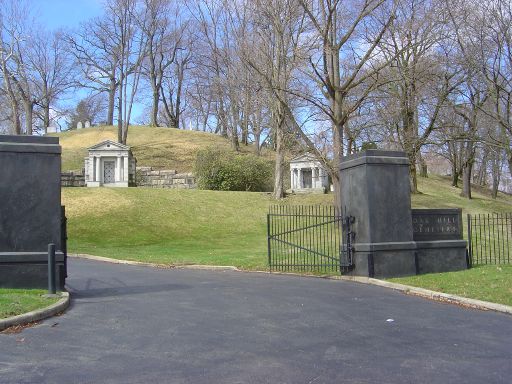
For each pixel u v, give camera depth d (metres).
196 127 83.38
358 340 6.97
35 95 60.38
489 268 13.34
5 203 10.23
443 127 31.50
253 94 32.00
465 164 44.72
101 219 27.09
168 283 12.43
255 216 29.38
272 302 9.73
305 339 7.00
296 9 22.77
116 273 14.57
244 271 15.23
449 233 13.80
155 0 72.81
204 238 25.39
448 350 6.53
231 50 46.84
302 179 36.75
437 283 11.56
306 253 18.22
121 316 8.41
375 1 21.45
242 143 59.22
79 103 81.06
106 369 5.70
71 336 7.12
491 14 28.08
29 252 10.25
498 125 31.25
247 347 6.59
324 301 9.91
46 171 10.52
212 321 8.06
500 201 48.12
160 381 5.30
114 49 56.44
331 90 20.33
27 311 8.13
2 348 6.50
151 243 24.02
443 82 29.06
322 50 20.59
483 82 29.48
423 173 55.03
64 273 10.45
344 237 13.75
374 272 12.76
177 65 70.75
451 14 22.89
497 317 8.59
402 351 6.46
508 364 5.95
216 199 31.91
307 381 5.30
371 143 26.52
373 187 13.07
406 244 13.06
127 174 37.94
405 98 25.70
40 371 5.62
